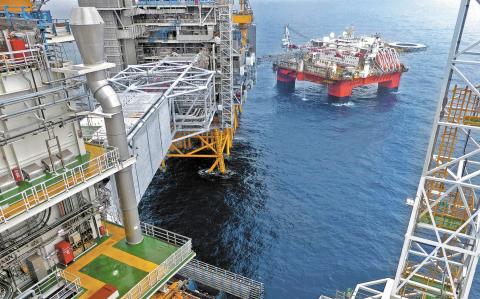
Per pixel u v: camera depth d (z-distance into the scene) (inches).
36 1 949.2
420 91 4680.1
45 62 838.5
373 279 1802.4
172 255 958.4
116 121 883.4
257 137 3398.1
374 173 2758.4
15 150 826.8
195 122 2262.6
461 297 1008.2
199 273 1692.9
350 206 2367.1
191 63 2359.7
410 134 3427.7
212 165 2792.8
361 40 5157.5
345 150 3134.8
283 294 1726.1
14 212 727.1
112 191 1301.7
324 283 1785.2
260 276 1825.8
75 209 985.5
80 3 2340.1
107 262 959.0
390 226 2175.2
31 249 869.8
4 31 813.2
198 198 2447.1
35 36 848.3
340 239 2071.9
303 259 1931.6
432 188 1171.3
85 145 1034.1
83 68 814.5
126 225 999.0
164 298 1064.8
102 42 820.6
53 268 930.1
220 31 2464.3
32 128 850.1
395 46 6658.5
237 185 2600.9
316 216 2269.9
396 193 2502.5
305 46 5708.7
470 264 999.0
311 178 2694.4
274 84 5137.8
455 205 1167.0
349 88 4392.2
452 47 941.2
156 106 1745.8
